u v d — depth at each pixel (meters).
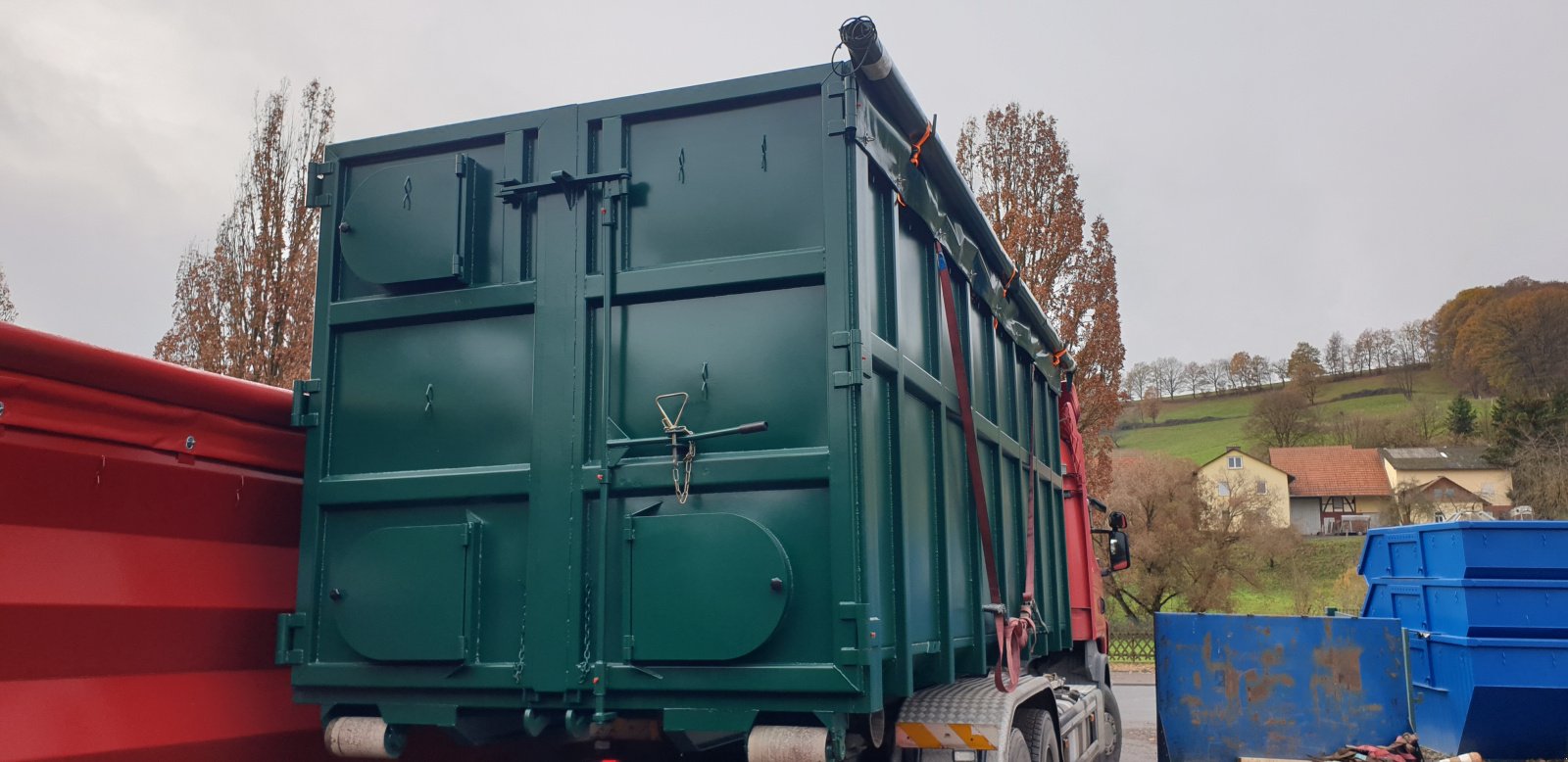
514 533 4.29
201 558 4.44
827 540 3.85
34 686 3.74
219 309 20.81
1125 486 37.72
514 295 4.40
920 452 4.79
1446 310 100.94
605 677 3.96
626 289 4.22
